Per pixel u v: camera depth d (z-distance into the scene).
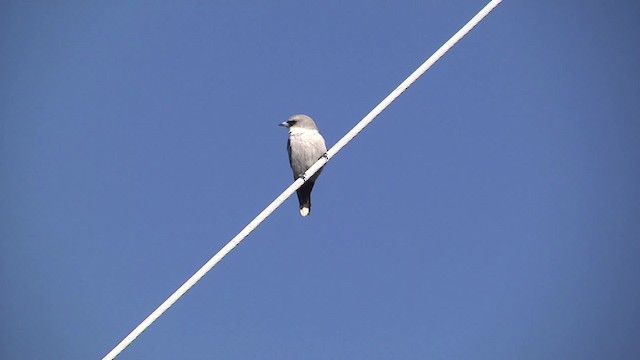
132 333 11.39
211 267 11.93
